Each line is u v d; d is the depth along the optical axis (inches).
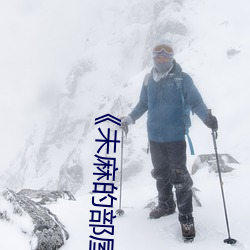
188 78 158.4
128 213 175.9
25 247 117.7
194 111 155.6
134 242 137.5
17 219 128.4
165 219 163.8
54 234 127.6
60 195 212.8
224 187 220.5
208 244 134.9
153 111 162.6
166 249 132.1
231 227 149.8
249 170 287.1
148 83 165.9
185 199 142.6
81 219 155.8
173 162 154.5
